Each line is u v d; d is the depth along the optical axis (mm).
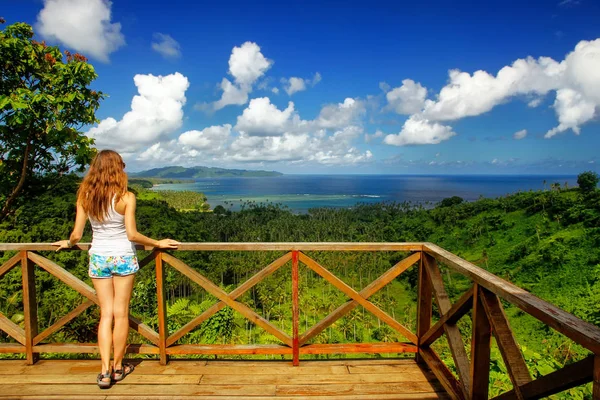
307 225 92000
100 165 2539
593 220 63469
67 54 4324
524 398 1663
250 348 3018
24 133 4180
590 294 44844
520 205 84688
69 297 8297
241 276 57031
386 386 2711
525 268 59344
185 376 2842
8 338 5629
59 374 2865
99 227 2588
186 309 8539
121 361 2785
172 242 2840
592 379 1277
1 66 4074
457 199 108750
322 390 2656
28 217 8852
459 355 2441
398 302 51969
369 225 99375
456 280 54719
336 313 2971
